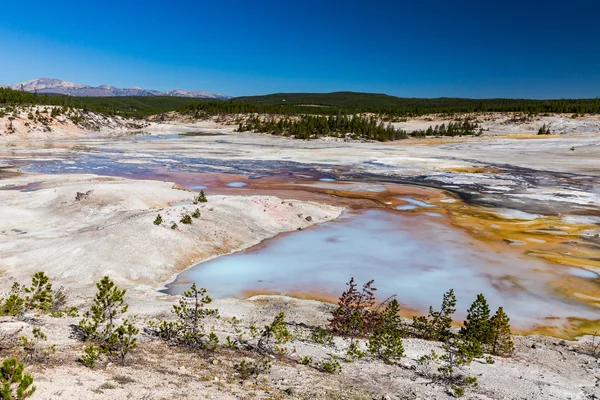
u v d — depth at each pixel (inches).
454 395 381.7
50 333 415.5
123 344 384.5
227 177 2091.5
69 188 1352.1
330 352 490.9
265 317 655.8
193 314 519.5
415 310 739.4
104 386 284.0
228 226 1117.1
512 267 938.1
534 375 470.0
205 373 361.1
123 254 870.4
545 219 1362.0
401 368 453.4
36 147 3034.0
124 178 1800.0
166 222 1033.5
